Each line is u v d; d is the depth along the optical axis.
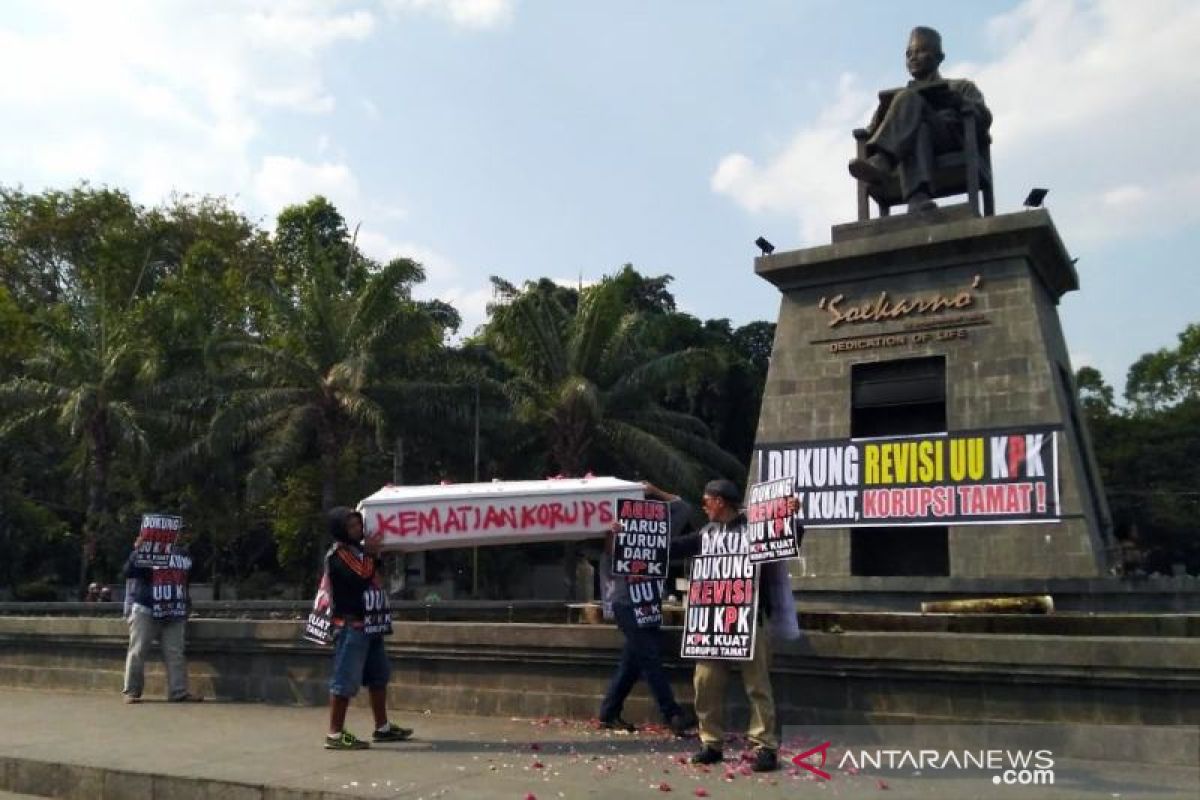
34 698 11.63
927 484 16.52
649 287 49.88
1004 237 16.44
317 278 31.77
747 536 7.20
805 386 17.97
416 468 36.41
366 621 8.33
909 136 18.02
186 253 46.06
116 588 32.28
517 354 31.84
